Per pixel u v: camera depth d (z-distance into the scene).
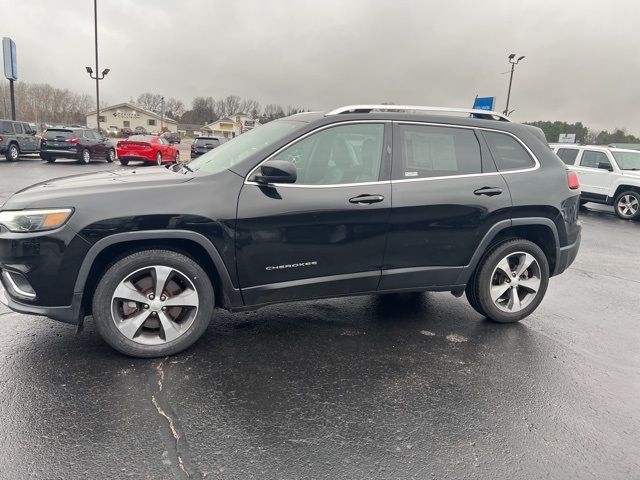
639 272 6.79
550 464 2.50
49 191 3.20
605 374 3.53
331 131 3.64
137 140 21.88
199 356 3.45
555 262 4.41
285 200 3.43
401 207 3.71
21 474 2.23
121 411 2.74
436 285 4.05
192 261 3.35
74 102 99.25
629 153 13.12
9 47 26.14
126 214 3.10
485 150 4.08
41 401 2.80
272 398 2.97
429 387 3.20
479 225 3.99
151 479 2.24
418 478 2.34
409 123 3.87
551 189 4.22
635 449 2.67
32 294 3.11
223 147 4.22
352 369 3.39
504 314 4.31
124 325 3.28
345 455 2.48
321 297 3.74
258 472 2.32
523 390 3.23
